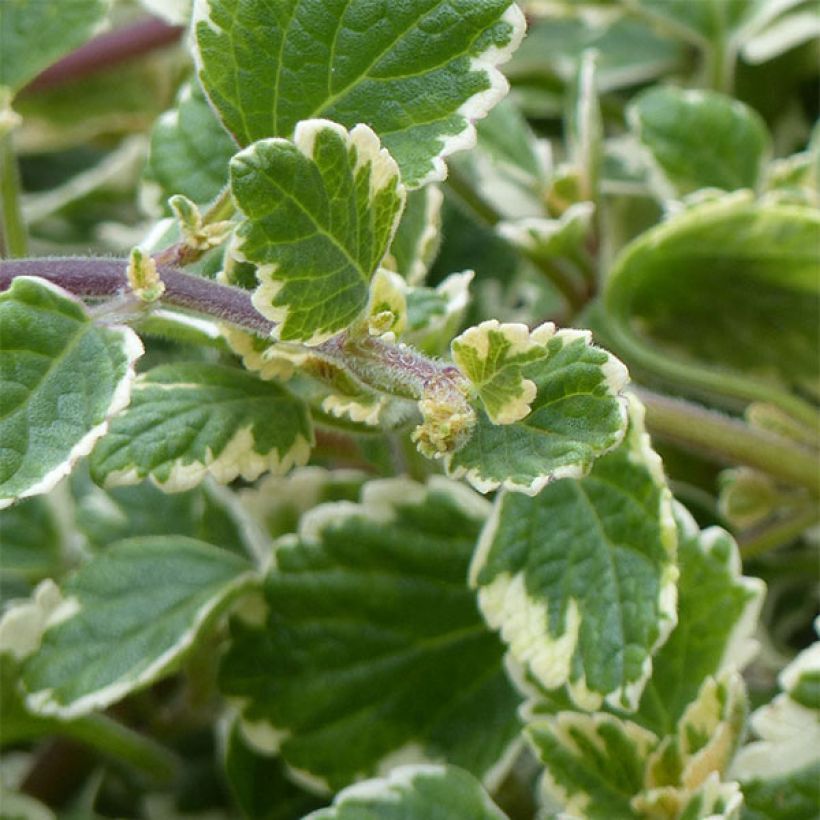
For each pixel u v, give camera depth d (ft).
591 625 1.11
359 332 1.02
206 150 1.19
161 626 1.18
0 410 0.99
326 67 1.03
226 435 1.12
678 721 1.15
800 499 1.28
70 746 1.31
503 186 1.42
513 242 1.32
